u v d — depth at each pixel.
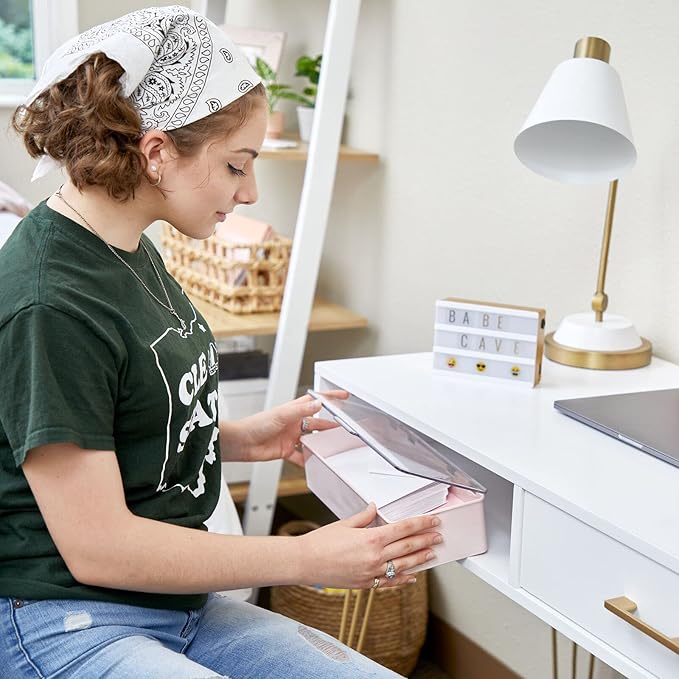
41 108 1.16
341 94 2.15
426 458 1.27
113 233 1.17
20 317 1.05
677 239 1.58
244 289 2.35
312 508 2.72
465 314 1.50
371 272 2.39
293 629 1.26
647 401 1.38
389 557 1.18
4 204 2.42
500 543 1.29
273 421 1.48
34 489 1.07
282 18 2.70
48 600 1.11
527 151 1.55
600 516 1.04
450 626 2.23
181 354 1.19
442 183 2.10
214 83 1.15
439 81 2.08
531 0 1.82
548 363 1.60
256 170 2.89
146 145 1.14
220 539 1.13
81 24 2.99
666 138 1.58
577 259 1.77
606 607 1.03
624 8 1.63
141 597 1.16
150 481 1.16
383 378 1.51
